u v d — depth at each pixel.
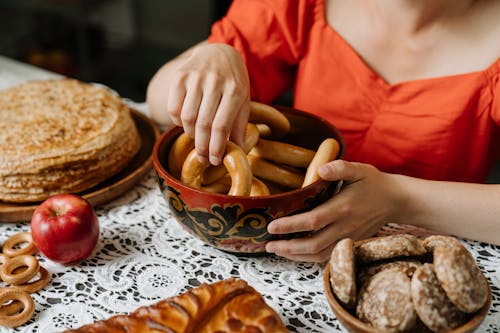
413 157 1.20
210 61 0.91
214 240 0.84
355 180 0.85
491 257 0.88
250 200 0.77
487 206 0.89
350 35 1.22
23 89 1.27
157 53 3.52
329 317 0.77
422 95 1.15
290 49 1.30
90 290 0.81
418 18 1.11
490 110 1.12
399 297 0.61
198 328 0.68
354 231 0.84
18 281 0.80
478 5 1.10
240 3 1.31
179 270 0.85
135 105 1.39
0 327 0.75
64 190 1.00
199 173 0.86
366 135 1.23
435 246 0.64
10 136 1.06
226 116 0.84
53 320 0.76
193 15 3.47
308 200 0.80
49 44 3.33
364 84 1.20
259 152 0.93
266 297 0.80
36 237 0.84
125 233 0.94
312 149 1.01
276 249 0.82
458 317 0.60
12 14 3.41
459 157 1.18
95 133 1.08
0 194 0.99
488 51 1.12
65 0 3.05
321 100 1.26
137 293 0.81
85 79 3.16
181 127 0.94
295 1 1.25
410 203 0.90
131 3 3.54
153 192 1.05
